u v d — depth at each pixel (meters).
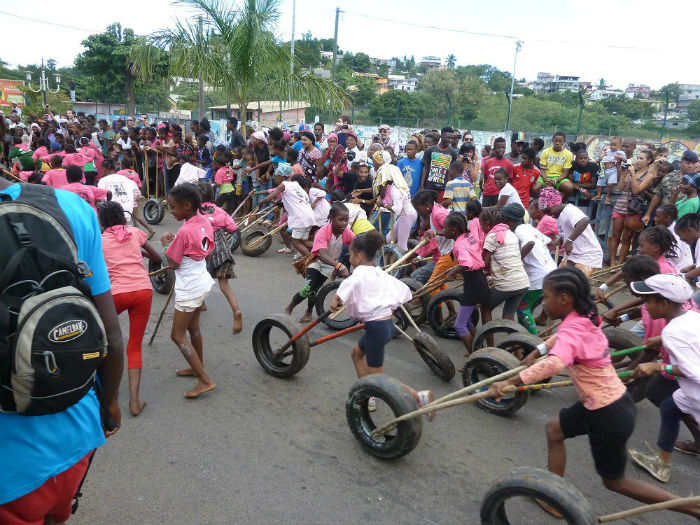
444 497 3.55
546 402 4.93
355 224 6.79
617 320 4.65
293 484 3.60
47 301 1.68
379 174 8.11
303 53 15.46
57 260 1.75
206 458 3.83
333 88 14.66
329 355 5.70
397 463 3.88
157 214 11.57
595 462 3.22
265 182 10.96
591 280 6.64
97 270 1.98
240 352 5.64
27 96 32.31
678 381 3.59
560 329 3.13
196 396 4.67
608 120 18.88
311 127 19.58
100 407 2.14
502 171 7.91
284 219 9.60
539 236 5.89
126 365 5.21
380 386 3.73
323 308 6.74
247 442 4.05
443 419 4.55
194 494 3.45
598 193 9.33
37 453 1.78
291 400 4.71
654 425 4.66
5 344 1.61
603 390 3.07
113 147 14.52
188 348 4.60
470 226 5.95
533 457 4.05
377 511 3.38
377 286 4.25
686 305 3.86
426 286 6.15
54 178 9.20
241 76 13.73
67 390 1.73
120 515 3.24
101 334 1.81
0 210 1.70
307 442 4.09
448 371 5.09
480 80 55.28
